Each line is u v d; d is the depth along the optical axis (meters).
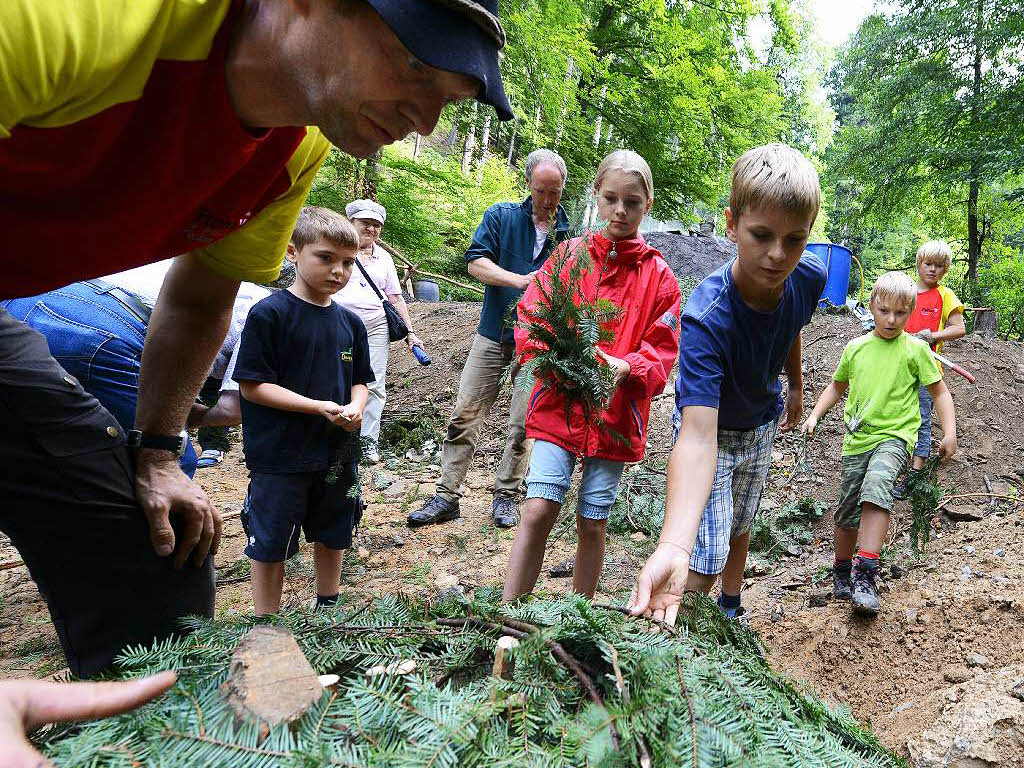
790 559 3.85
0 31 0.86
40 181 1.15
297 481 2.63
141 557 1.71
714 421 2.03
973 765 1.77
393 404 6.71
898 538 3.84
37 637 2.94
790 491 4.53
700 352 2.12
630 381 2.52
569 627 1.18
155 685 0.82
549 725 0.99
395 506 4.61
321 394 2.70
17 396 1.49
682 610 1.58
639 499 3.48
